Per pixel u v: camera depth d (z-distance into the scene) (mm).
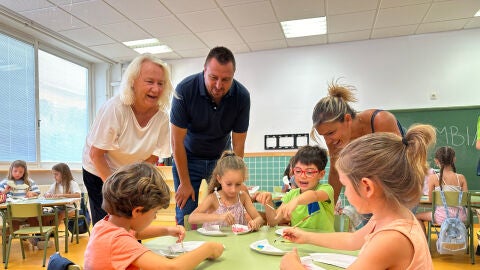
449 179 3469
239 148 2322
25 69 5086
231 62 1848
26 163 4762
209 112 2082
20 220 3852
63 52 5809
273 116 5852
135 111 1767
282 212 1455
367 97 5492
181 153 2135
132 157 1770
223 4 4207
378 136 823
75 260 3264
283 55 5863
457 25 5016
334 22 4797
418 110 5266
